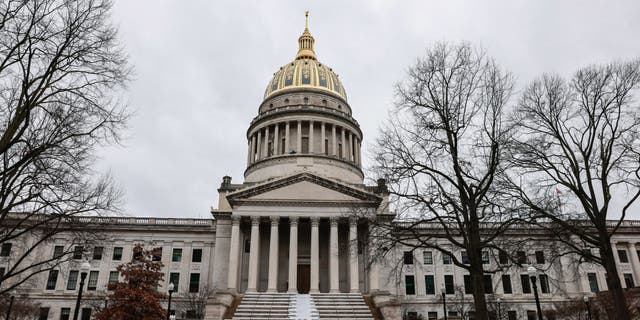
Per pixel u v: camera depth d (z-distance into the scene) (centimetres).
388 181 2280
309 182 5734
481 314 1944
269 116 7912
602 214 2353
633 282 6475
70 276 6181
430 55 2341
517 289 6284
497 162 2136
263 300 4841
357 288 5181
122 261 6325
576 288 6259
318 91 8481
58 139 1944
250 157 8062
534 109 2583
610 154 2384
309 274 5894
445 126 2245
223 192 6519
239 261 5628
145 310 3619
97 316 3612
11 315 4891
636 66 2400
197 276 6353
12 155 1952
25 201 1906
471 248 2072
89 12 1897
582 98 2508
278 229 5812
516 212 2325
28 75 1761
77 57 1842
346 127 8012
